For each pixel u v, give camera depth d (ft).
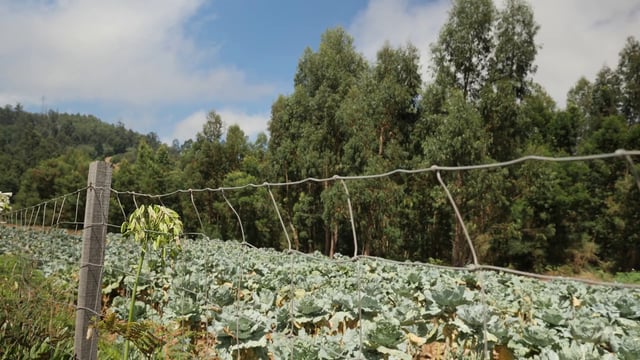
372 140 76.28
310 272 25.80
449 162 65.62
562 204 84.23
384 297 16.34
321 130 90.43
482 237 69.46
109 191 11.16
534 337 10.30
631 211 82.94
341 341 10.07
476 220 69.62
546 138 104.58
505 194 70.13
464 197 65.77
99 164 10.96
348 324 12.02
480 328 9.28
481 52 75.31
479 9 74.18
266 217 102.68
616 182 85.30
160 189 134.31
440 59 76.69
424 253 81.61
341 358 9.24
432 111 73.00
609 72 116.67
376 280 20.27
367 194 71.56
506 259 85.20
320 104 92.73
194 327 13.00
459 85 76.89
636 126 87.76
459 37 74.43
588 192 88.12
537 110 106.73
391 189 71.31
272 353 10.39
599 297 18.49
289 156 97.09
